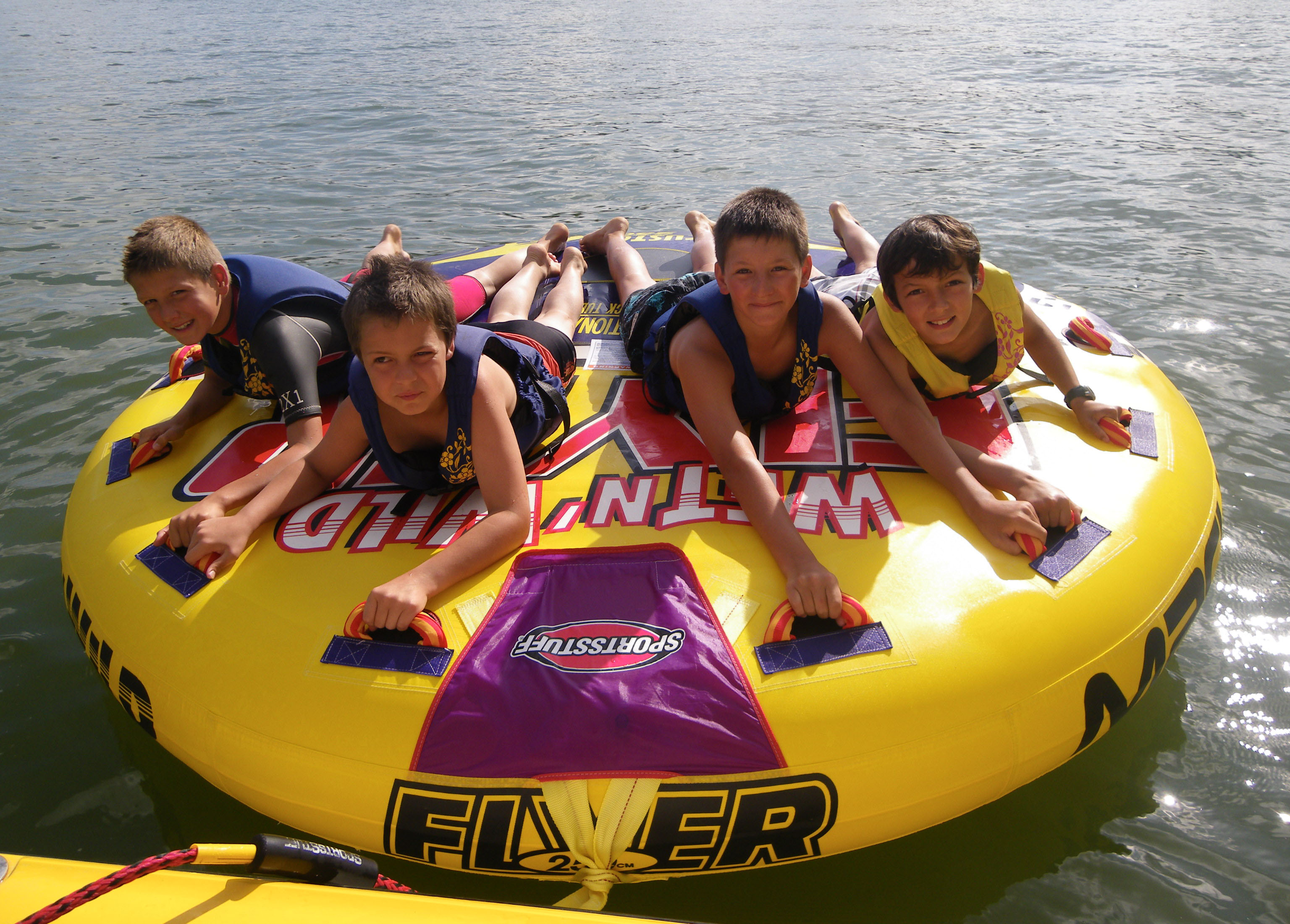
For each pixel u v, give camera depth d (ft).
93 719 8.56
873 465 8.57
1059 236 20.16
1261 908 6.64
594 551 7.57
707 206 23.38
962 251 8.18
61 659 9.20
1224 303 16.37
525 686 6.59
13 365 14.99
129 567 8.10
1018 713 6.77
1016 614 7.10
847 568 7.38
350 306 7.13
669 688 6.53
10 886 4.22
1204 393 13.30
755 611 7.01
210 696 7.00
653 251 14.30
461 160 28.25
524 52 51.67
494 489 7.73
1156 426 9.48
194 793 7.85
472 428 7.66
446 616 7.13
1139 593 7.57
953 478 8.06
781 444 8.99
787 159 27.73
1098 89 37.45
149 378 14.57
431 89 40.16
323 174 26.96
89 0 99.86
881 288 8.98
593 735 6.36
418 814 6.37
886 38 56.13
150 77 45.34
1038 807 7.55
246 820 7.60
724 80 41.75
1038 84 39.24
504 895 6.90
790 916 6.82
